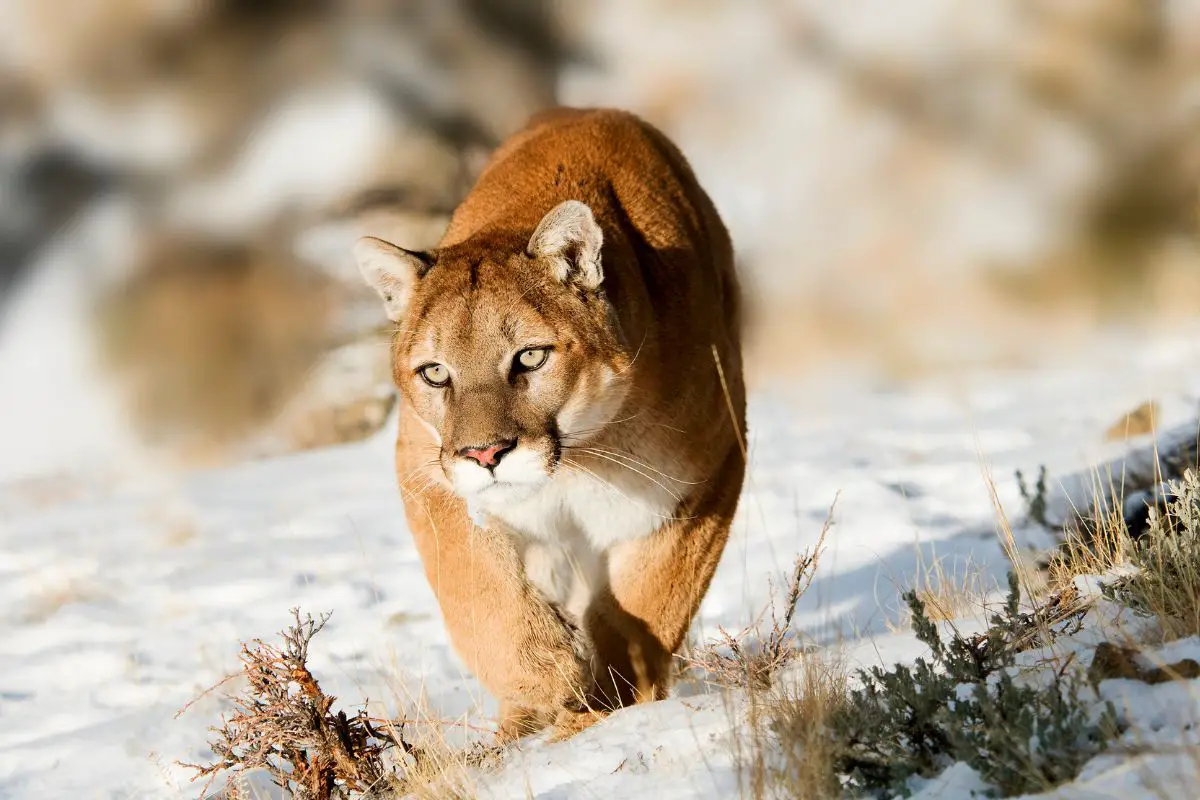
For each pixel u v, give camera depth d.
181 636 11.42
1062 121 25.31
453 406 6.98
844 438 15.48
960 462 13.48
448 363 7.00
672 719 6.55
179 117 22.70
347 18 22.17
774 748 5.68
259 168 21.22
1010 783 4.80
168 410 20.92
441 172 20.75
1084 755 4.84
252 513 15.23
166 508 15.90
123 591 12.91
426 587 11.89
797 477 13.69
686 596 7.76
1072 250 24.06
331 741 7.00
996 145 25.31
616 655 7.79
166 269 21.66
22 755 9.13
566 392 7.01
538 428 6.92
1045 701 5.11
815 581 10.45
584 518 7.52
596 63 24.81
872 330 22.88
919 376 20.23
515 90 22.06
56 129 23.14
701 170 25.19
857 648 7.07
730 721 5.79
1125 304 22.86
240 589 12.40
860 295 23.69
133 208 22.48
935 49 25.70
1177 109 24.92
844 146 25.31
